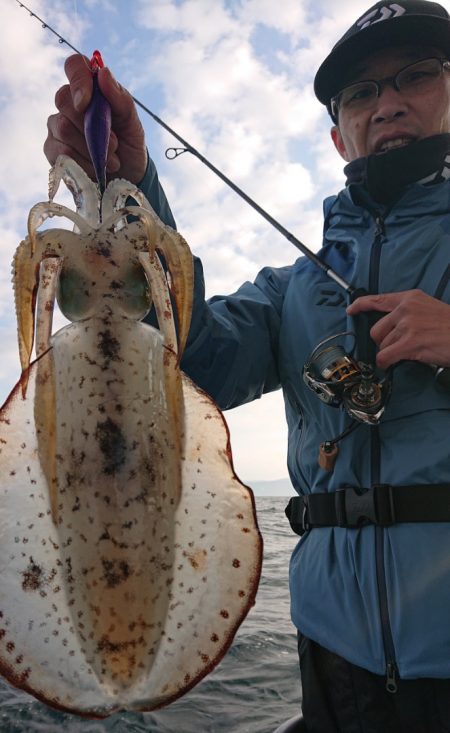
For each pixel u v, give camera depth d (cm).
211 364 71
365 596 59
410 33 76
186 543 41
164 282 44
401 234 71
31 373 41
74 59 49
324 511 65
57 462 41
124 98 51
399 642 55
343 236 78
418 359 58
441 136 74
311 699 66
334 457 64
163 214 63
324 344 69
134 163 58
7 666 37
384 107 76
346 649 59
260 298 82
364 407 60
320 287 75
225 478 42
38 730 113
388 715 59
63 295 43
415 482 58
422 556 56
